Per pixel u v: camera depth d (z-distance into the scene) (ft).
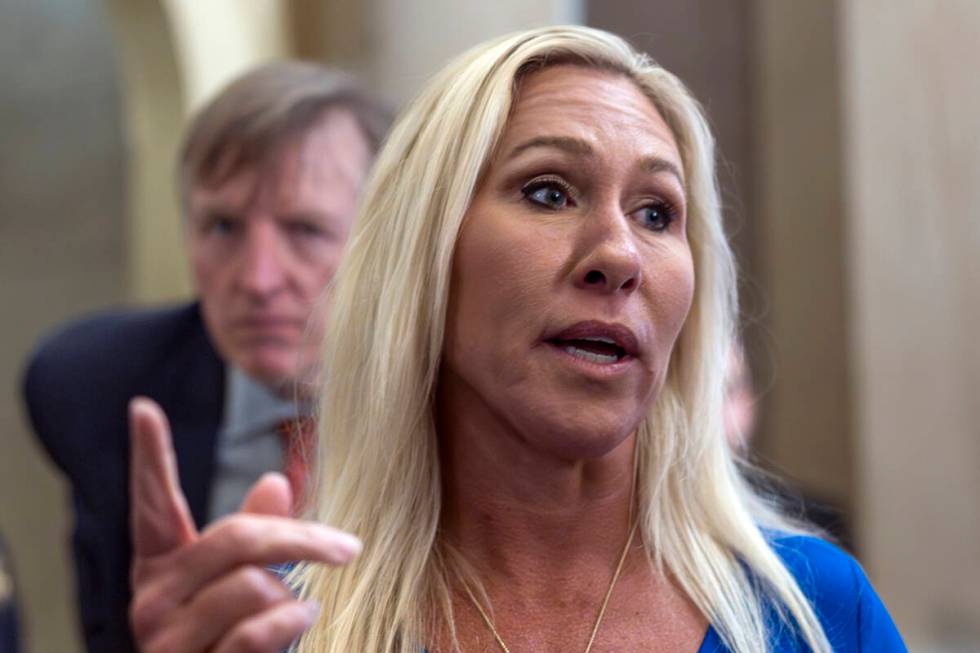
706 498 3.56
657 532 3.38
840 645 3.35
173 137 10.69
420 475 3.34
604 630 3.19
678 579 3.35
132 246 11.41
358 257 3.52
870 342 10.32
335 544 2.50
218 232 5.66
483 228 3.10
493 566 3.27
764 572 3.36
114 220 12.22
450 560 3.31
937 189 10.17
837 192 11.46
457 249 3.17
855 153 10.48
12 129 12.48
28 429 12.32
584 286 2.98
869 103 10.43
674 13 12.07
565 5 10.65
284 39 11.63
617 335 2.97
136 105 10.79
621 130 3.14
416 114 3.43
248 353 5.59
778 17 11.88
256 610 2.50
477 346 3.09
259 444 5.84
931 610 9.98
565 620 3.20
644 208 3.18
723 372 3.62
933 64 10.23
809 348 11.52
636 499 3.43
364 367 3.44
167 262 11.21
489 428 3.26
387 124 6.10
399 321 3.28
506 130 3.18
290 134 5.55
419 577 3.26
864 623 3.39
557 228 3.03
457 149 3.21
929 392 10.12
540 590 3.24
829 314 11.43
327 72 6.04
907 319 10.21
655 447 3.46
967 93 10.13
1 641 5.36
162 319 6.34
